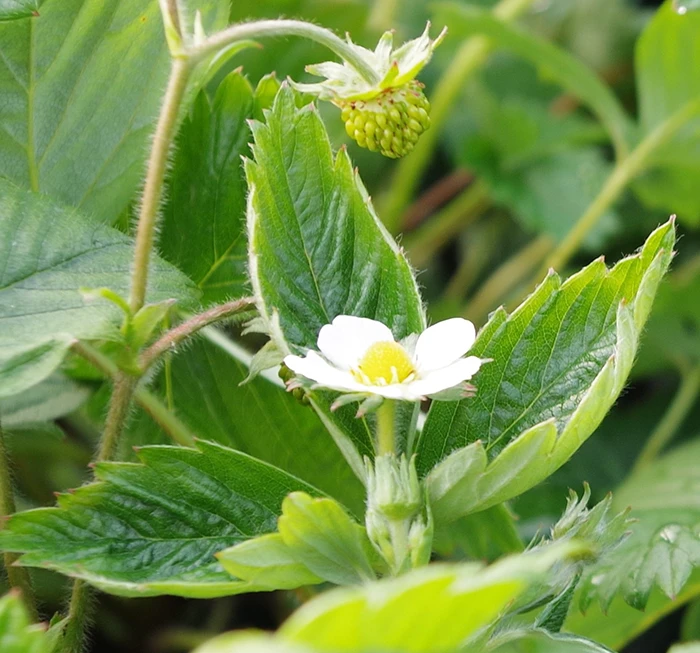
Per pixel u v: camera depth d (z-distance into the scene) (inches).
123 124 9.2
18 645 7.3
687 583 9.9
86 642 8.7
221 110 9.5
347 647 7.0
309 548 7.8
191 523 8.3
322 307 8.4
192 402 9.6
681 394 13.2
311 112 8.5
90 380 9.9
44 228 8.5
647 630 12.4
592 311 8.4
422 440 8.3
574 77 13.8
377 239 8.5
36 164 9.1
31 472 11.3
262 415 9.6
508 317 8.4
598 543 8.2
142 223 8.4
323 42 8.5
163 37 9.1
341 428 8.2
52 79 9.0
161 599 12.0
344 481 9.6
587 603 9.4
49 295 8.4
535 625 8.3
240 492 8.3
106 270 8.5
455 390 8.0
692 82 12.8
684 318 13.3
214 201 9.5
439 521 8.1
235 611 12.3
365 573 7.9
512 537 9.6
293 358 8.0
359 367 8.0
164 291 8.6
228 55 9.3
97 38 9.0
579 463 12.8
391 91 8.7
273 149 8.5
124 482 8.2
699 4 10.1
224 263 9.7
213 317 8.5
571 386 8.3
